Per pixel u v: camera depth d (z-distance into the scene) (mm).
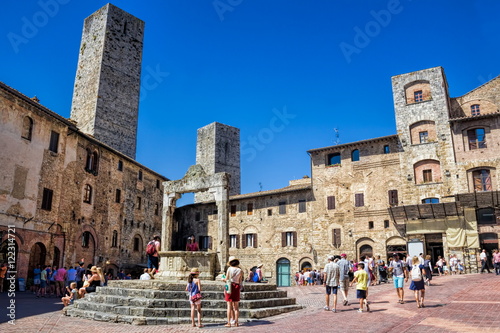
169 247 23781
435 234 41062
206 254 20312
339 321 13945
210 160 82688
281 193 50531
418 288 16422
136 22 59969
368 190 45250
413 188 42781
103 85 53469
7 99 28172
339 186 47031
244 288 17906
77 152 36094
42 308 18797
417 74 45312
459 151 41250
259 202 52344
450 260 37625
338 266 17188
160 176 52000
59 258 32688
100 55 54344
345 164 47219
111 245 40750
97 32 56188
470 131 41406
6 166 27797
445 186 41281
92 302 16875
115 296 16594
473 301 17375
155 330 13008
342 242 45438
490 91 43406
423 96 44812
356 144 46750
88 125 52625
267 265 49750
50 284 25953
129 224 44375
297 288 33875
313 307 19250
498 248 37844
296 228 48750
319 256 46375
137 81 58281
